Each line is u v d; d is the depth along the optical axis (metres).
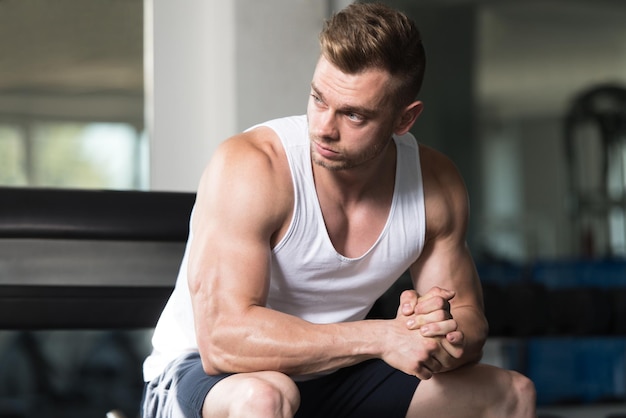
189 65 4.00
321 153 2.06
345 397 2.33
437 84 11.19
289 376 2.21
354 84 1.99
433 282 2.35
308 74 4.02
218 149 2.22
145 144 4.57
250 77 3.93
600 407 5.39
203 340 2.08
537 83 11.27
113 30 4.38
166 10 3.97
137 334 6.81
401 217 2.28
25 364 6.65
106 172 4.65
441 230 2.34
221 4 3.94
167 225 3.01
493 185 11.45
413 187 2.31
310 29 4.03
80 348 6.74
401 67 2.03
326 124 2.02
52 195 2.95
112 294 2.97
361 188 2.22
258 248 2.11
